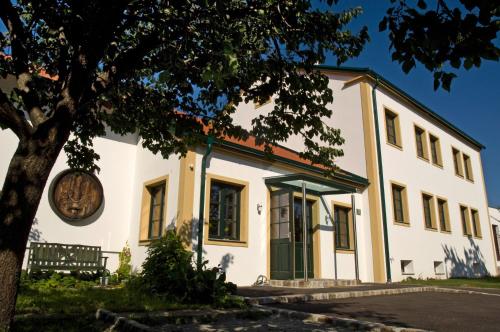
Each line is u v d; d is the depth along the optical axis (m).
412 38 2.74
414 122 18.42
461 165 22.33
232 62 3.20
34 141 3.43
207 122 6.08
